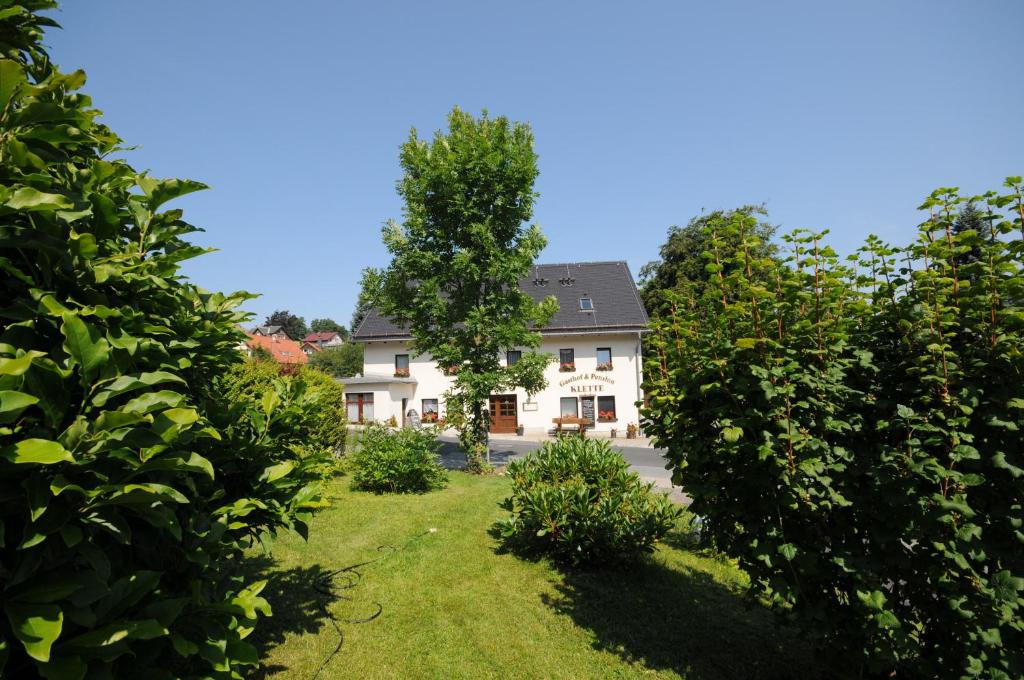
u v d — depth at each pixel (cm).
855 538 283
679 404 335
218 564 265
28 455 137
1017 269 245
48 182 167
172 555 225
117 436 163
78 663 155
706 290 348
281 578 517
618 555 538
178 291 235
